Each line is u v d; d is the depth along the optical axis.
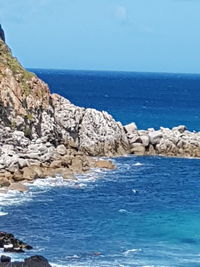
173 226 55.31
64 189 68.69
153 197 67.75
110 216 58.19
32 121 83.06
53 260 44.50
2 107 81.38
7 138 77.81
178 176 81.31
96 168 82.50
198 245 49.81
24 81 87.38
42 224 54.22
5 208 58.97
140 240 50.66
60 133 87.75
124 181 75.81
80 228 53.47
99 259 45.28
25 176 70.25
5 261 41.88
